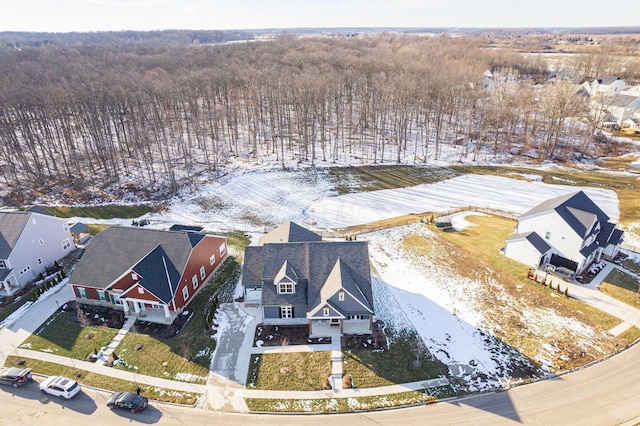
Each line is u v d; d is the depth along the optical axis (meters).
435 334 32.44
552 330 32.59
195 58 137.75
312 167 71.94
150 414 25.59
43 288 37.97
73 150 71.69
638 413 25.34
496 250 44.28
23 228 38.97
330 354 30.31
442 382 27.97
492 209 55.41
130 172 69.19
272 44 179.12
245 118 96.06
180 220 54.03
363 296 32.41
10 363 29.67
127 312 34.56
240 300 36.41
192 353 30.50
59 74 103.00
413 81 87.50
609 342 31.22
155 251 35.47
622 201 56.97
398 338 31.98
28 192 62.69
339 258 34.31
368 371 28.84
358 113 100.75
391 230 49.66
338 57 121.25
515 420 25.03
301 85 84.75
